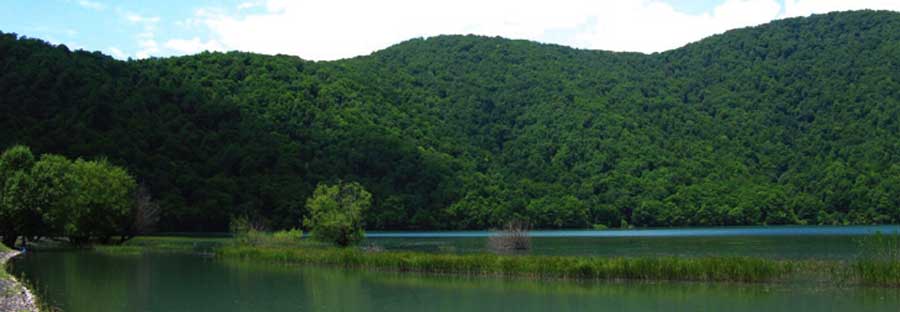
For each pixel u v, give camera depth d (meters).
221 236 116.06
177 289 44.94
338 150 165.62
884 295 38.47
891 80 185.88
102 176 82.00
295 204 133.50
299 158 156.12
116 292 43.34
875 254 57.91
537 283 46.44
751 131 190.00
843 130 173.50
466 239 109.44
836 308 35.22
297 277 51.53
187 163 140.75
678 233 123.38
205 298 41.22
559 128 196.75
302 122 179.25
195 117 164.00
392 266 55.34
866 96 182.25
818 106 190.38
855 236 99.56
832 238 94.56
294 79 198.38
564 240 101.31
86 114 138.62
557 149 189.12
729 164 172.88
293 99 185.25
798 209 152.88
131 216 86.81
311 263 61.09
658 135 189.38
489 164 183.88
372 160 163.12
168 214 120.50
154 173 128.75
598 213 157.88
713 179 166.00
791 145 182.62
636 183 164.88
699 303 37.66
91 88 148.50
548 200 159.00
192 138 152.25
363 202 77.06
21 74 144.00
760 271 43.78
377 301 40.28
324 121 179.38
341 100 194.75
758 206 152.12
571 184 170.25
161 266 59.47
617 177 167.62
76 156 122.12
